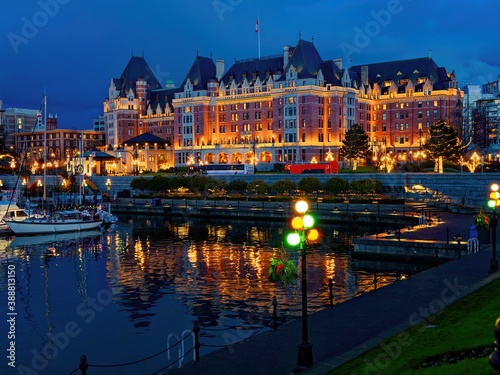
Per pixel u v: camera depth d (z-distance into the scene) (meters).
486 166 127.19
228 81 188.25
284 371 22.73
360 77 188.00
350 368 21.66
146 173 177.88
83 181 141.88
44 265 61.69
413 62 186.25
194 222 103.44
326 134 167.12
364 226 88.56
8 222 85.25
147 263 61.38
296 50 169.38
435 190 100.06
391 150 182.38
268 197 115.06
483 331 22.83
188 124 191.50
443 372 18.59
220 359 24.28
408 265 50.12
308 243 71.25
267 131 176.00
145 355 32.34
